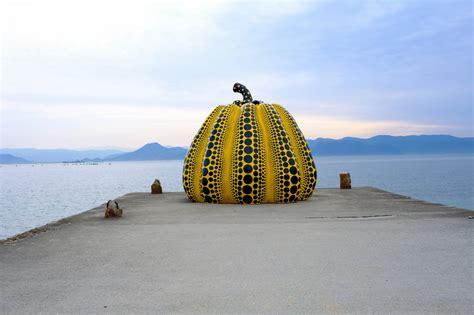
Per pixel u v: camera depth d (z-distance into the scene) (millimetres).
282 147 14656
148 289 5922
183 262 7223
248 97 17156
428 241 8477
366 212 12414
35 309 5293
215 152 14844
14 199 53219
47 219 32438
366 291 5727
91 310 5238
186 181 15570
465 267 6727
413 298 5469
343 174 20359
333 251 7785
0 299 5629
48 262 7383
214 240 8859
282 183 14406
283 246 8219
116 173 173375
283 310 5152
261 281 6176
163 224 10922
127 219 11875
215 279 6297
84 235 9672
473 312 5035
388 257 7344
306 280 6195
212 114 16312
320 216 11758
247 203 14492
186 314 5078
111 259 7504
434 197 53531
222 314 5066
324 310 5137
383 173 129375
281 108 16234
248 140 14562
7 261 7480
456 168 162625
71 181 106688
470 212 12211
